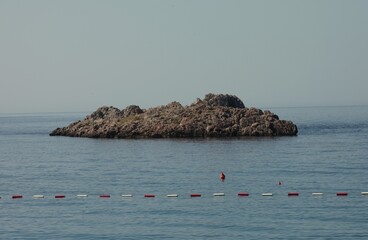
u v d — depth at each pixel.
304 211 96.00
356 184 118.38
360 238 81.06
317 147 191.12
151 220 92.31
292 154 172.12
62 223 91.31
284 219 91.19
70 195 113.62
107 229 87.62
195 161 161.00
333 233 83.31
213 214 95.44
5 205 105.06
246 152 178.62
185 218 93.19
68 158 180.12
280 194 110.25
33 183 129.50
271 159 161.38
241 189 116.25
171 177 133.25
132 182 127.25
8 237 84.38
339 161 154.75
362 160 156.12
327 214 93.69
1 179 137.38
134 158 172.62
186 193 113.38
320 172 135.62
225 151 182.25
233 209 98.69
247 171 139.88
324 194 109.25
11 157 189.50
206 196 110.25
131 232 85.94
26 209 101.38
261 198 107.31
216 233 84.56
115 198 109.69
